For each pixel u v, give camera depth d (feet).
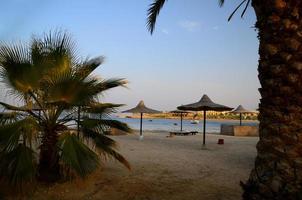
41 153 19.94
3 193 18.13
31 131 18.11
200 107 46.68
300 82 11.78
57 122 20.36
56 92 18.53
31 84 18.85
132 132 22.65
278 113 12.05
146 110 63.57
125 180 22.80
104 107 21.29
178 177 24.43
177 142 55.11
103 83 20.72
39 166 19.85
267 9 12.67
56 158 19.94
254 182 12.70
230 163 31.71
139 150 41.50
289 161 11.74
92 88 19.29
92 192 19.39
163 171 26.61
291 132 11.78
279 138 11.98
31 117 19.24
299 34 11.93
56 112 20.03
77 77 18.52
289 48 11.97
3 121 18.94
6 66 18.28
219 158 35.22
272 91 12.26
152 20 25.62
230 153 40.04
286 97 11.93
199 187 21.50
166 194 19.67
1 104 19.48
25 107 19.53
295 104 11.79
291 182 11.64
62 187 19.65
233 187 21.63
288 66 11.94
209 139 63.67
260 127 12.89
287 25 12.06
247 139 64.54
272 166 12.09
